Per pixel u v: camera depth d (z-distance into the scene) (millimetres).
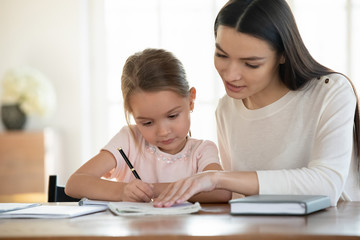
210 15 4621
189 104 1764
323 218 1212
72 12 4594
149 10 4676
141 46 4691
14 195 4281
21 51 4645
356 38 4449
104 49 4727
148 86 1636
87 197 1648
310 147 1686
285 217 1231
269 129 1758
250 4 1495
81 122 4609
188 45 4645
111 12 4711
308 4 4480
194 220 1212
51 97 4414
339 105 1567
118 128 4750
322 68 1660
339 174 1475
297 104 1707
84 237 1071
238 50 1497
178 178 1835
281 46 1550
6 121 4367
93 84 4754
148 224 1170
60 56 4605
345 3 4453
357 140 1644
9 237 1089
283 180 1433
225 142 1926
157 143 1740
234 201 1282
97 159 1813
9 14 4641
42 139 4270
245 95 1578
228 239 1043
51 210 1401
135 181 1570
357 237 1019
